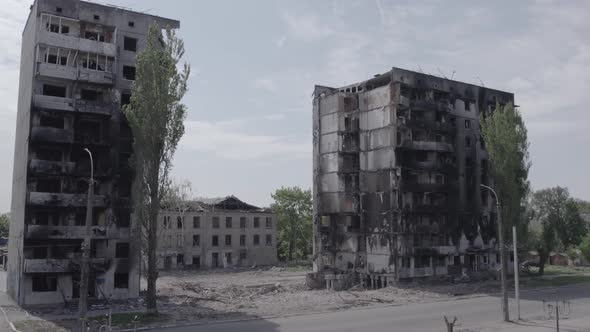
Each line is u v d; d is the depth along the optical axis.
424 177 66.62
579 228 82.00
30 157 45.81
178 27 54.28
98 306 42.91
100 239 47.53
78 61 49.03
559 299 47.12
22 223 45.94
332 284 64.12
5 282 65.06
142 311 39.59
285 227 111.19
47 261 43.91
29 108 46.50
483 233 69.62
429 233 64.06
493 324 32.09
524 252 71.69
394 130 63.22
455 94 69.88
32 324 34.09
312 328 31.84
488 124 59.84
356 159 68.62
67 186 47.47
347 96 69.31
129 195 49.72
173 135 40.41
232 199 102.69
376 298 47.72
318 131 71.62
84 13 49.25
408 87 65.12
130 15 51.81
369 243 65.19
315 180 71.38
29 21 51.47
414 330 30.56
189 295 51.84
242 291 58.25
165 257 90.75
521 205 59.66
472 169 70.06
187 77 41.34
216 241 96.88
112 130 48.97
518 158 58.16
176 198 90.06
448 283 61.69
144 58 40.41
